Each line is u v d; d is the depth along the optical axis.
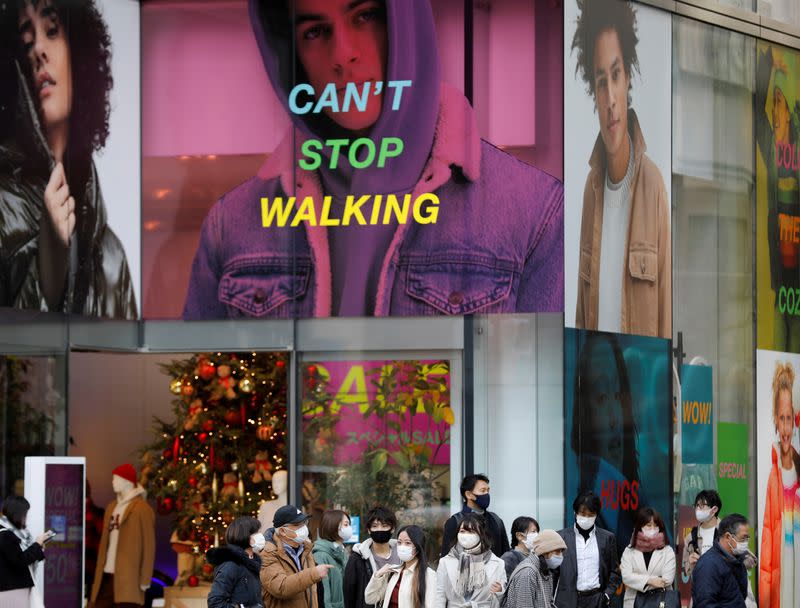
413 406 16.12
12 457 15.56
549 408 15.97
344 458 16.20
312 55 16.36
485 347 16.09
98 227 16.27
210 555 10.92
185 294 16.47
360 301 16.12
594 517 13.64
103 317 16.27
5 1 15.62
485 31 16.14
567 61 16.14
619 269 16.88
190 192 16.52
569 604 13.45
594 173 16.50
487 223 15.99
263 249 16.34
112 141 16.42
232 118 16.50
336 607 12.80
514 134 16.06
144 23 16.67
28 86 15.75
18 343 15.58
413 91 16.14
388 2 16.25
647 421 17.16
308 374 16.33
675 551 17.45
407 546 11.69
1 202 15.41
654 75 17.59
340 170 16.22
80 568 15.02
